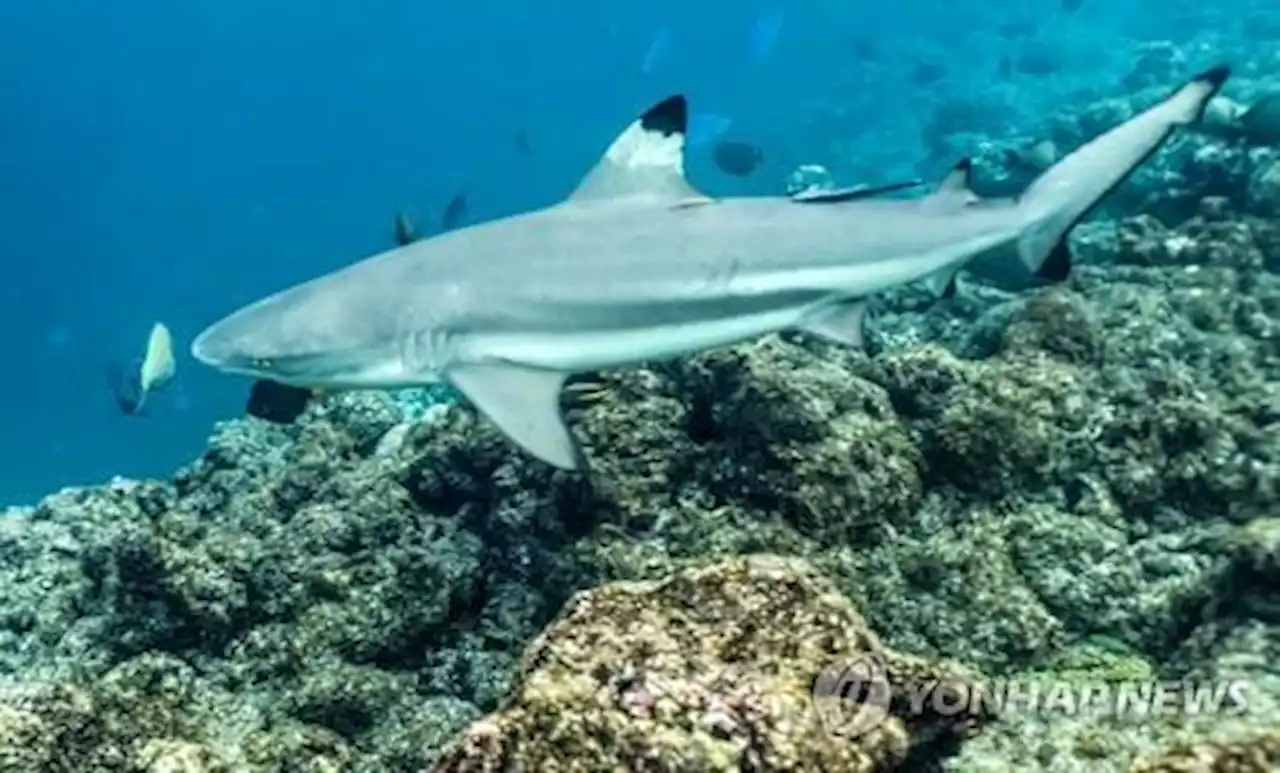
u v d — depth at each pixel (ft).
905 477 5.31
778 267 5.21
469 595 5.27
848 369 5.88
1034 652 4.73
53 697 3.85
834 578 4.92
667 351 5.24
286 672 5.00
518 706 2.78
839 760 2.82
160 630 5.27
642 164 5.32
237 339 5.43
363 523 5.45
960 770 3.24
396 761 4.59
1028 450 5.42
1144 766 2.66
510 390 5.11
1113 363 6.49
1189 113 5.49
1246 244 8.16
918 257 5.37
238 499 6.86
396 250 5.59
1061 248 5.63
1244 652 4.02
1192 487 5.51
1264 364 7.05
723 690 2.83
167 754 3.62
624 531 5.21
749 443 5.23
